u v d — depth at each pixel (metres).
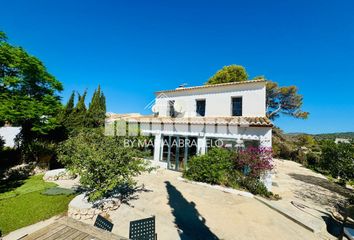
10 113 12.27
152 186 11.60
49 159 15.12
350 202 10.52
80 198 8.30
